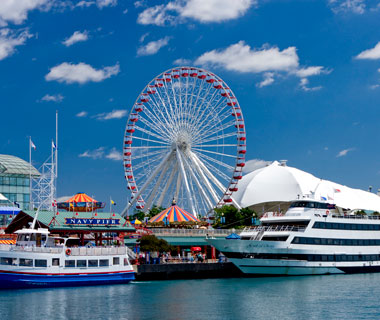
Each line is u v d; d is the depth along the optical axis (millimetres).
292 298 87250
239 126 169875
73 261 98438
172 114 171250
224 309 78000
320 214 118125
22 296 87562
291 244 114188
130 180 171250
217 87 170125
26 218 110562
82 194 123188
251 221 171000
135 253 122000
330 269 118375
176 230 138000
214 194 171125
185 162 168750
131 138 172375
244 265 113062
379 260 124875
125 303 82125
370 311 76812
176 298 86750
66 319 71438
